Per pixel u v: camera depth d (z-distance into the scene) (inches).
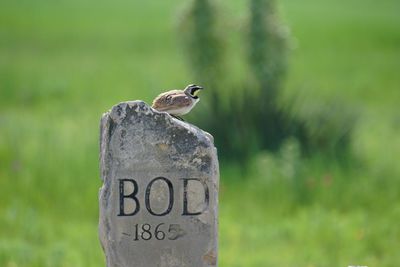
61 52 1619.1
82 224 574.6
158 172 330.3
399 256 489.4
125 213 330.3
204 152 331.6
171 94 343.3
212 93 741.3
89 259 476.7
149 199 330.3
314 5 2269.9
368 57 1577.3
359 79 1339.8
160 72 1347.2
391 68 1462.8
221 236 534.9
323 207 595.5
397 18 2053.4
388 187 621.9
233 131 712.4
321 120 728.3
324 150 708.7
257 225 561.9
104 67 1441.9
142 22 1988.2
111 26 1926.7
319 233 527.8
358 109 789.9
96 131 796.6
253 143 710.5
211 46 757.9
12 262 468.8
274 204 598.9
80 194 614.2
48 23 1930.4
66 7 2160.4
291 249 509.7
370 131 880.3
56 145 721.0
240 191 624.7
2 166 674.8
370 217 565.6
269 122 724.7
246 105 730.2
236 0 1982.0
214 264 334.6
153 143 329.7
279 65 748.6
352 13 2124.8
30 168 654.5
